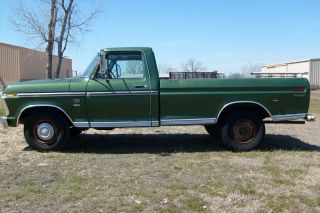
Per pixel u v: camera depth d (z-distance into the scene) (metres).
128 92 8.80
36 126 8.96
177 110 8.87
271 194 6.12
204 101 8.87
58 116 8.94
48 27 31.38
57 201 5.83
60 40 31.72
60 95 8.78
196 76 12.14
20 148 9.40
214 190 6.29
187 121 8.89
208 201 5.82
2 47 49.62
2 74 49.81
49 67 31.81
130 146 9.70
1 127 12.80
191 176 7.02
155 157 8.48
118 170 7.42
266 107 8.94
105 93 8.79
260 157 8.48
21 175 7.12
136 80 8.85
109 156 8.59
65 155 8.67
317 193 6.18
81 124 8.86
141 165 7.79
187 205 5.67
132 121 8.87
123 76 8.91
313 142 10.34
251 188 6.38
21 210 5.51
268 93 8.92
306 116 9.03
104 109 8.84
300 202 5.81
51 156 8.55
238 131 9.01
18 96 8.80
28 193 6.16
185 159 8.30
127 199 5.89
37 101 8.80
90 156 8.59
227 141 9.01
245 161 8.12
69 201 5.83
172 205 5.66
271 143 10.13
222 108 8.88
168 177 6.96
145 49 8.95
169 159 8.31
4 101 8.90
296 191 6.25
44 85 8.82
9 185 6.56
